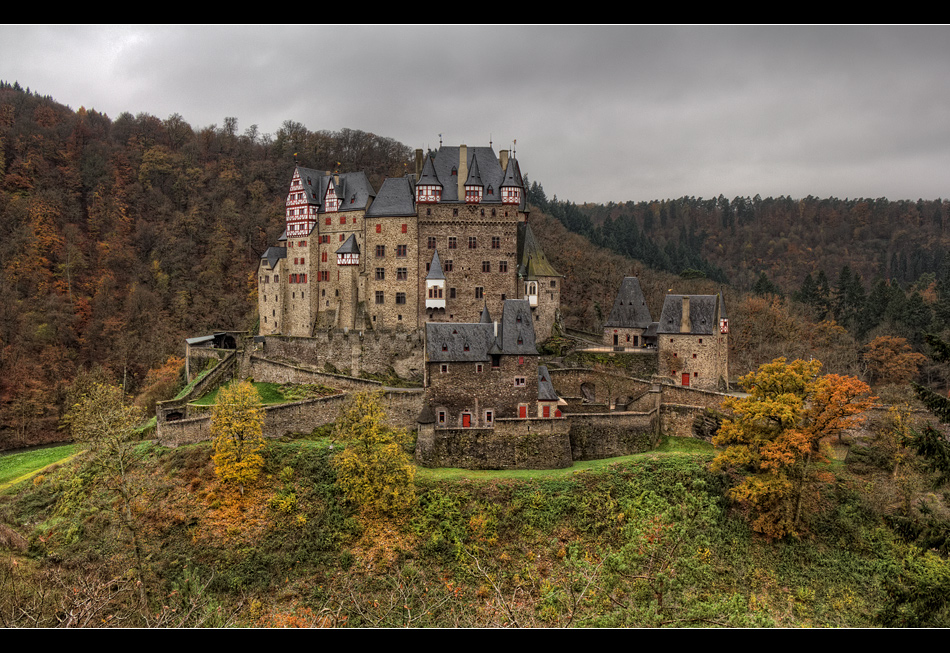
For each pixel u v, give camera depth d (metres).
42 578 39.69
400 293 81.94
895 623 27.30
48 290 110.44
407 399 59.22
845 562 45.38
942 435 27.94
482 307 82.56
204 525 44.38
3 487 55.84
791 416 46.78
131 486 46.44
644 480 50.84
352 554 43.44
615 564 43.25
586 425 58.41
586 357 76.69
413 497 47.28
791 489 47.28
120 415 44.34
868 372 99.56
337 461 48.97
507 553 44.34
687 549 45.06
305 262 87.06
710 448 60.00
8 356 94.50
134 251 128.25
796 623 39.75
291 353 76.75
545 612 37.78
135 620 35.72
